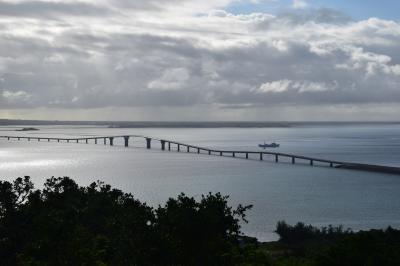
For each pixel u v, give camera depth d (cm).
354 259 5638
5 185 6544
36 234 5741
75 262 4959
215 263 5128
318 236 10575
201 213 5131
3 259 5872
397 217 14738
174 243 4988
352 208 16225
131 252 5019
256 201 17550
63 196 6969
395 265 5522
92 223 6425
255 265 5944
